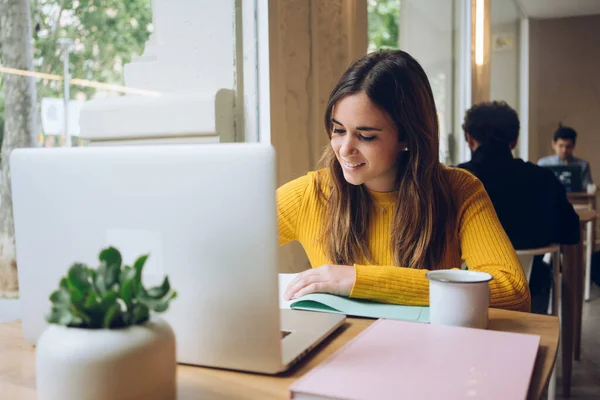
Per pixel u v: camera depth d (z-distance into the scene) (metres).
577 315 2.95
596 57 6.64
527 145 6.89
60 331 0.60
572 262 2.55
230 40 1.75
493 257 1.22
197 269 0.70
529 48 6.76
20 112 1.65
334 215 1.39
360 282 1.06
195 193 0.69
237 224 0.68
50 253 0.79
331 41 2.07
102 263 0.62
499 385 0.63
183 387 0.69
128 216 0.73
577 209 3.06
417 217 1.31
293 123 1.90
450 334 0.82
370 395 0.61
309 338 0.83
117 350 0.57
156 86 1.87
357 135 1.24
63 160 0.76
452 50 4.14
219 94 1.69
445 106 4.08
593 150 6.73
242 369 0.72
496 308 1.12
